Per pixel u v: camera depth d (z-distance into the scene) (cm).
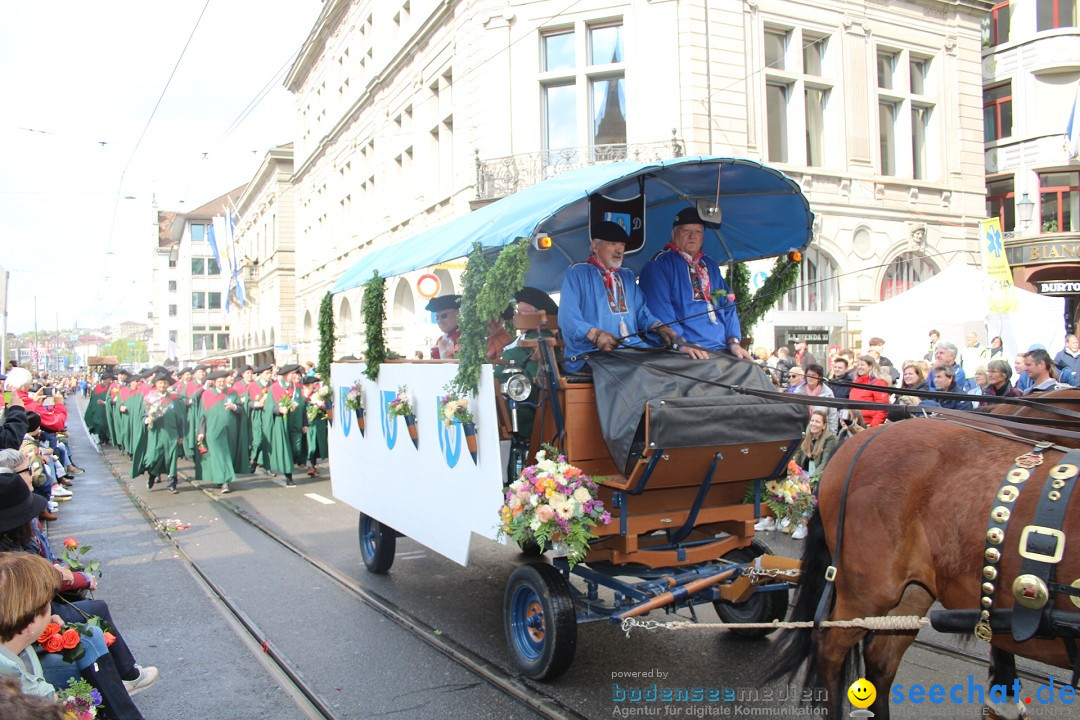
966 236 2105
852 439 384
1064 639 291
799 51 1853
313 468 1418
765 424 456
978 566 311
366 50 2752
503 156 1773
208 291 6612
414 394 609
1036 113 2361
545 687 473
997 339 1181
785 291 598
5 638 288
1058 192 2372
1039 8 2355
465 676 498
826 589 370
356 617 615
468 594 669
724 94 1703
